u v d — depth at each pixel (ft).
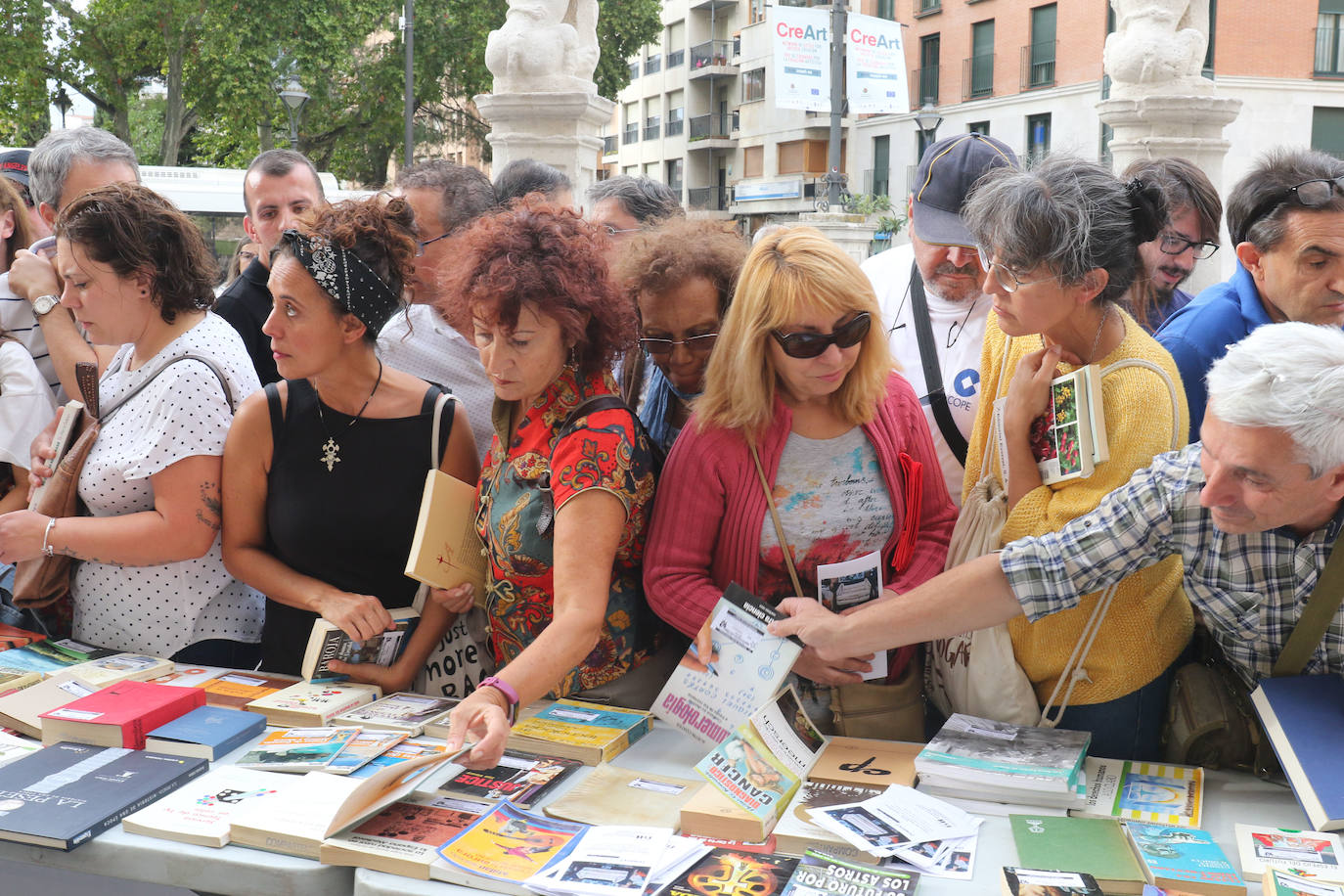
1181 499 5.39
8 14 74.33
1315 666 5.52
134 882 6.29
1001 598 5.70
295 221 6.74
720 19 128.57
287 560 7.21
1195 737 6.04
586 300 5.85
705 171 131.64
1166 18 24.20
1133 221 5.74
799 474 6.26
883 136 98.12
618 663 6.69
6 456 7.86
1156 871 4.76
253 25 71.82
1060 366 6.12
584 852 4.99
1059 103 78.84
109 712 6.26
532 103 23.67
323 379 6.88
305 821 5.23
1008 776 5.49
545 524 6.06
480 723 5.36
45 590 7.48
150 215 6.98
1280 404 4.59
